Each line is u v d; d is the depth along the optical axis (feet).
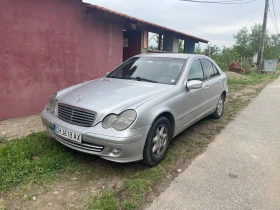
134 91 11.12
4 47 15.76
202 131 15.71
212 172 10.49
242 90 34.71
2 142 12.60
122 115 9.39
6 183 8.87
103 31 22.98
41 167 9.93
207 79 15.52
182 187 9.29
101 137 9.09
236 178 10.07
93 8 20.17
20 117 17.31
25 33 16.72
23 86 17.22
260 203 8.48
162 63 13.96
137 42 30.83
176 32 34.17
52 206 7.97
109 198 8.36
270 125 17.61
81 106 9.94
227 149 13.01
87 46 21.53
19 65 16.75
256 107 23.50
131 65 14.69
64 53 19.58
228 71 60.29
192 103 13.20
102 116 9.43
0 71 15.84
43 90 18.54
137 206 8.07
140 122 9.46
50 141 12.48
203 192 9.02
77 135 9.53
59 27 18.81
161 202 8.36
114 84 12.44
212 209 8.11
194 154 12.20
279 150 13.09
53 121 10.57
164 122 10.91
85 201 8.24
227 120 18.48
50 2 17.87
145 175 9.93
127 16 22.95
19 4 16.08
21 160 10.34
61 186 9.03
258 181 9.88
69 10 19.35
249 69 66.54
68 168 10.12
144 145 9.87
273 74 68.13
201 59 15.53
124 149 9.19
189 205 8.26
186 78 12.80
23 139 12.69
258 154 12.50
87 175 9.83
